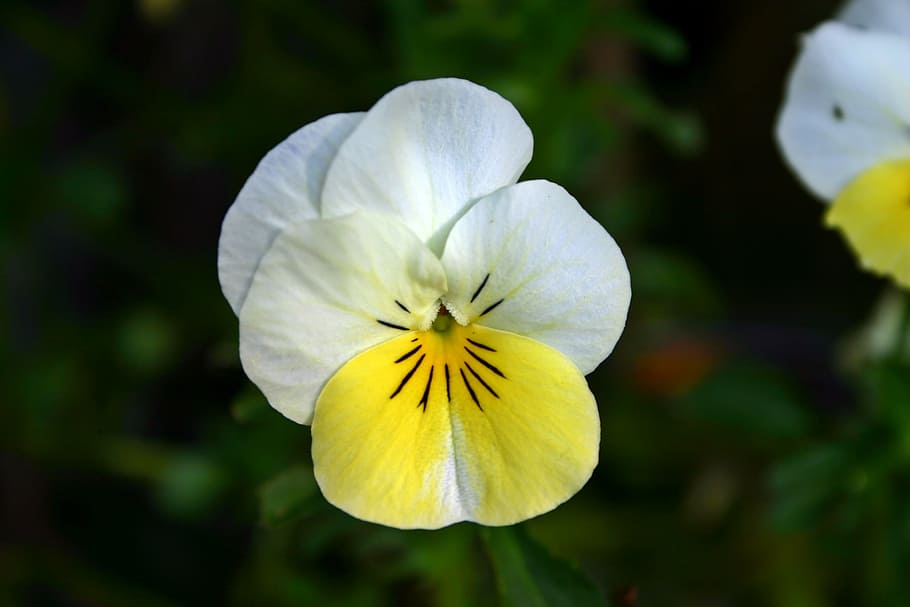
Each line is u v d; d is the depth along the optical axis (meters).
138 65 0.39
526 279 0.23
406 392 0.23
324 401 0.23
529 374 0.23
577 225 0.23
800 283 0.42
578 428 0.23
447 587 0.29
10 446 0.34
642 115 0.31
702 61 0.41
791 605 0.35
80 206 0.34
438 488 0.23
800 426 0.32
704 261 0.43
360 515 0.23
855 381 0.34
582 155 0.32
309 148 0.23
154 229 0.40
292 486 0.25
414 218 0.23
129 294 0.40
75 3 0.40
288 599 0.33
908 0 0.27
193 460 0.33
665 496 0.37
